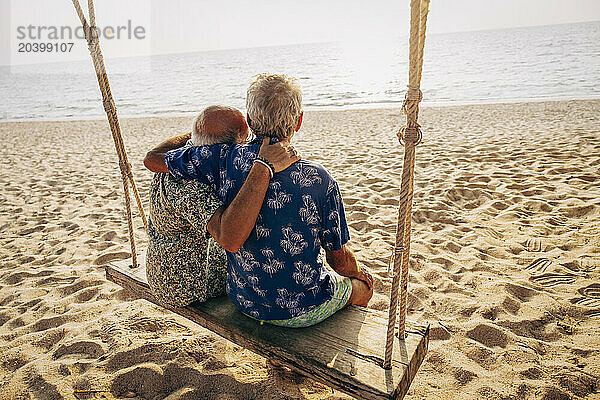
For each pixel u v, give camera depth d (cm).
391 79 2541
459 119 1038
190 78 3425
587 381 214
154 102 2172
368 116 1234
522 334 256
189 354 240
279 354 183
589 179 509
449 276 323
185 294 211
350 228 431
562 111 1014
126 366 233
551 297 288
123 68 5003
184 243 205
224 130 184
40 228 483
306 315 189
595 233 373
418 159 663
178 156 183
